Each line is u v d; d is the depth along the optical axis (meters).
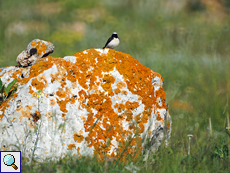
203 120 17.17
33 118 10.70
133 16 48.34
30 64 12.40
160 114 12.62
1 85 11.11
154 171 10.58
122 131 11.39
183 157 11.70
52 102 10.84
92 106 11.38
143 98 11.91
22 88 11.02
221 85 23.14
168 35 37.09
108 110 11.51
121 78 11.83
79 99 11.27
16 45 32.03
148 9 51.47
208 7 51.41
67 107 10.98
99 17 46.94
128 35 37.78
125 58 12.37
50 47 12.63
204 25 41.56
